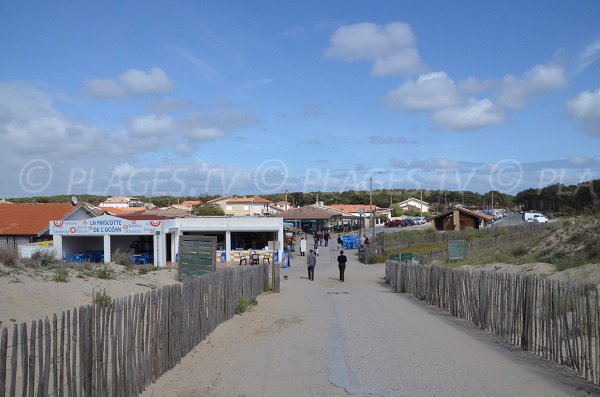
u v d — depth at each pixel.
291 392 7.75
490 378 8.19
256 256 42.84
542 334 9.63
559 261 19.05
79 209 42.97
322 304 19.09
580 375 8.29
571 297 8.79
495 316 12.09
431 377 8.34
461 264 29.38
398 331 12.80
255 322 14.50
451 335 12.10
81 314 6.17
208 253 21.11
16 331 5.19
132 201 99.75
